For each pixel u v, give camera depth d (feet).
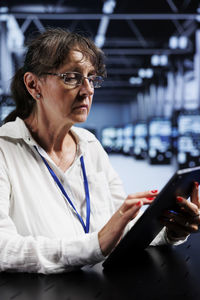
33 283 2.98
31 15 27.02
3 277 3.15
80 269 3.29
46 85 3.77
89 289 2.82
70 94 3.69
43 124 4.08
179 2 32.07
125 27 41.70
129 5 32.60
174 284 2.87
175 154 35.47
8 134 4.00
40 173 4.01
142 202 3.14
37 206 3.82
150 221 3.19
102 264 3.34
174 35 44.06
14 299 2.66
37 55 3.77
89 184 4.32
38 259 3.19
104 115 107.34
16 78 4.23
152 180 30.96
